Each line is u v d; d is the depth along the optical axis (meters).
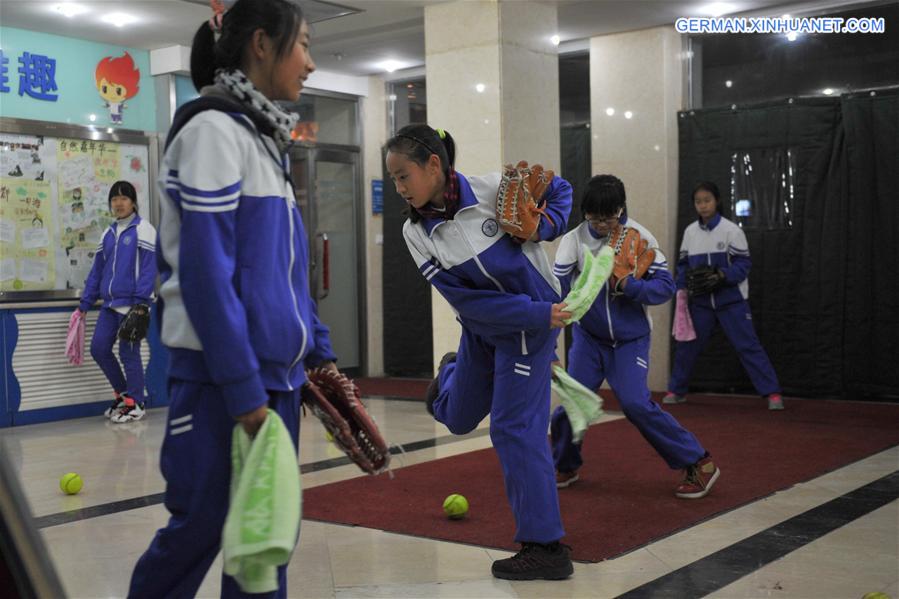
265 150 1.87
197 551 1.84
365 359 10.19
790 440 5.77
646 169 8.27
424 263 3.13
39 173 7.53
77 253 7.76
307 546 3.60
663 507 4.10
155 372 8.02
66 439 6.48
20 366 7.21
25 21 7.36
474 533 3.73
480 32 7.00
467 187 3.06
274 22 1.88
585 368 4.25
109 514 4.20
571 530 3.74
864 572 3.15
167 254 1.82
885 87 7.37
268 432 1.68
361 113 10.06
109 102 8.16
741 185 7.95
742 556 3.36
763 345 7.84
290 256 1.89
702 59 8.23
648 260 4.10
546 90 7.29
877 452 5.37
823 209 7.60
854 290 7.46
